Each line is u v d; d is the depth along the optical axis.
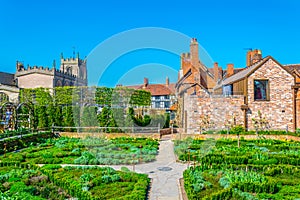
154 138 26.95
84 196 9.32
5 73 61.91
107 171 12.31
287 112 28.92
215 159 14.77
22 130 24.84
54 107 30.89
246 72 30.31
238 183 10.12
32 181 11.23
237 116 28.44
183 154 16.48
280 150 18.97
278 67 29.03
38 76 57.19
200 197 9.20
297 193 9.80
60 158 16.88
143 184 10.78
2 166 14.37
